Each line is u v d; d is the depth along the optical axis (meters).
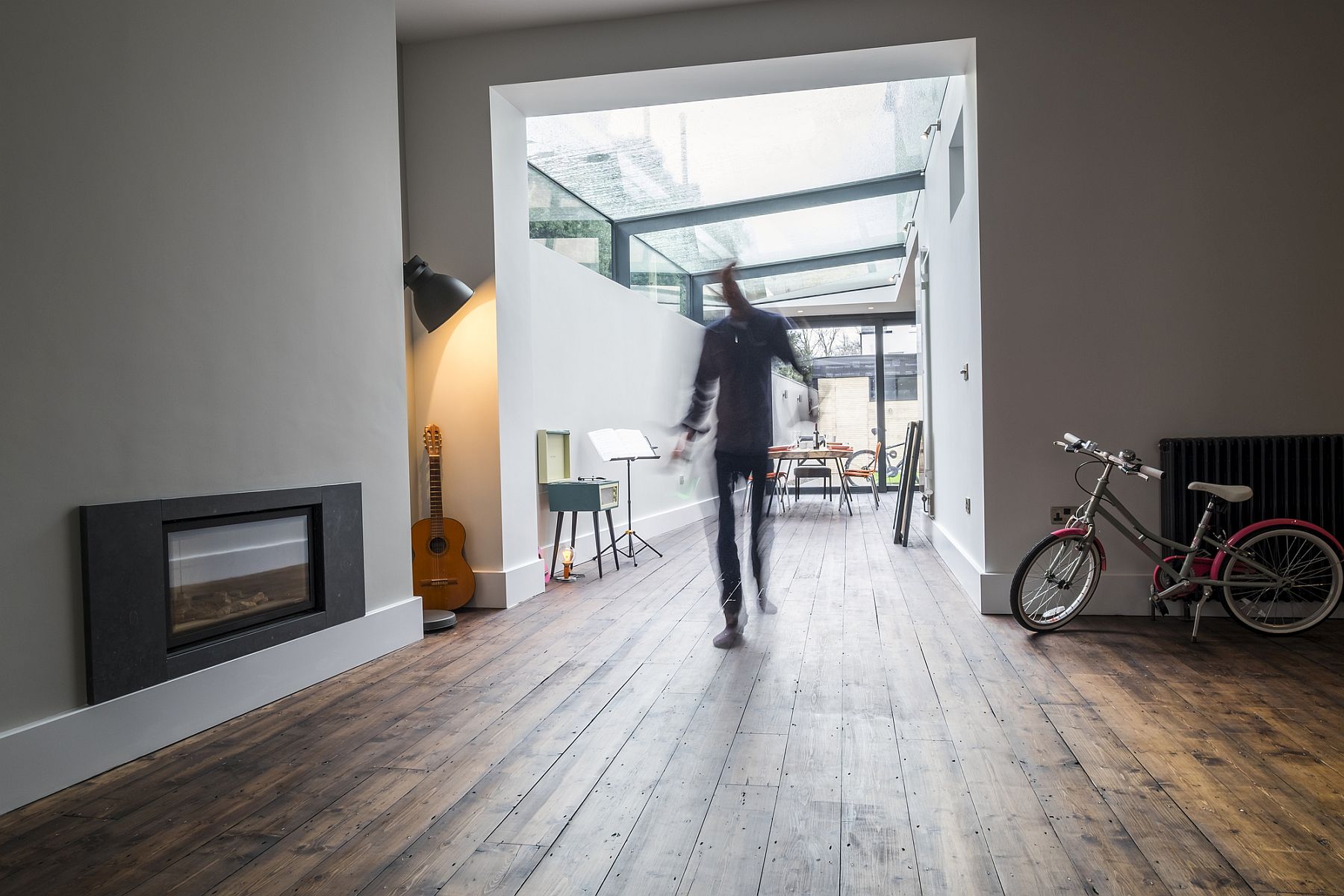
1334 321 4.02
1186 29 4.09
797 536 7.75
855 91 5.62
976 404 4.56
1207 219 4.09
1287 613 3.98
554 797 2.18
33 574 2.24
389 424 3.89
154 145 2.63
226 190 2.92
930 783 2.21
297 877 1.79
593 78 4.60
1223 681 3.07
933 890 1.68
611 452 6.13
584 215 7.79
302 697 3.12
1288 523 3.70
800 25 4.38
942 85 5.59
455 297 4.35
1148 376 4.14
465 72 4.71
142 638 2.55
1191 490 3.85
